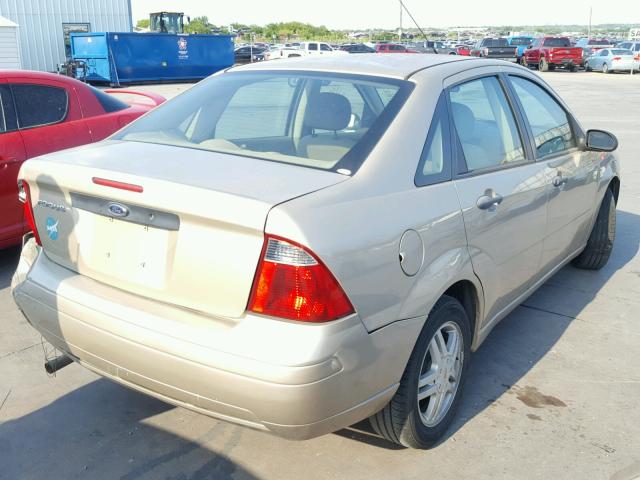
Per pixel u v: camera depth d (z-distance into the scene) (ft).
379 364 8.42
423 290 9.01
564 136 14.56
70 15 109.50
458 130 10.66
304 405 7.65
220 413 8.15
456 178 10.22
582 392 11.97
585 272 18.16
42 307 9.48
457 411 11.04
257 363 7.59
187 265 8.18
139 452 10.05
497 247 11.05
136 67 97.96
